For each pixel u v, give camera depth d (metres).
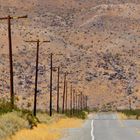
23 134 60.53
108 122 160.62
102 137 76.88
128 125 135.00
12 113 73.81
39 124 88.62
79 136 77.25
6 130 58.47
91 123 147.75
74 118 178.25
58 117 142.38
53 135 70.75
